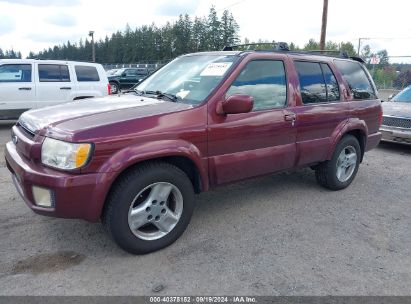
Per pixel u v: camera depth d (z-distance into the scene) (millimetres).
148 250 3402
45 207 3062
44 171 3031
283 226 4094
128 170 3244
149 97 4047
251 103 3564
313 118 4609
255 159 4059
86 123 3129
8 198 4652
